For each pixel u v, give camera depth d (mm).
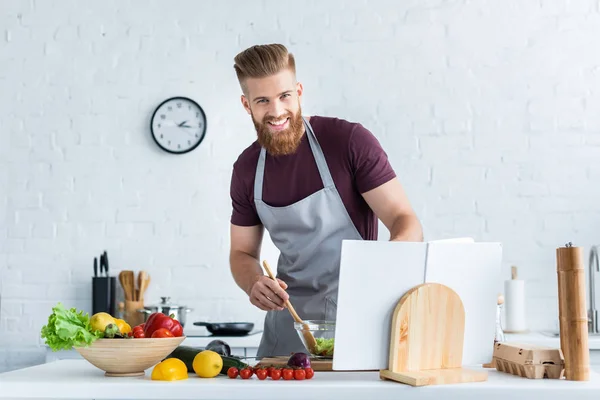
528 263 3938
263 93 2223
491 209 3971
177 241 4121
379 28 4082
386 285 1713
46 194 4184
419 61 4051
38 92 4223
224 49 4164
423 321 1726
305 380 1707
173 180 4145
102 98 4199
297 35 4121
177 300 4090
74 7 4238
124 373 1812
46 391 1689
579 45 3982
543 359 1737
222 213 4117
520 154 3975
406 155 4023
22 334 4129
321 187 2486
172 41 4188
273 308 2076
